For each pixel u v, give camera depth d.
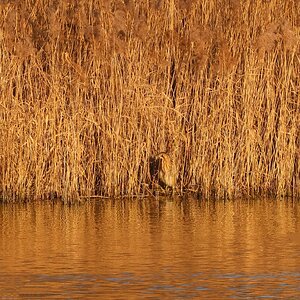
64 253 27.45
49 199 40.31
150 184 41.62
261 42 40.22
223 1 42.66
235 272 24.58
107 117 40.78
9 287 22.77
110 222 33.94
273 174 41.34
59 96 40.03
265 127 41.59
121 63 41.41
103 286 22.86
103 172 40.97
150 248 28.25
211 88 41.34
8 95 39.72
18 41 39.81
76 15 41.22
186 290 22.39
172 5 42.34
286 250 27.80
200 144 41.00
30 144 39.59
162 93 41.47
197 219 34.56
